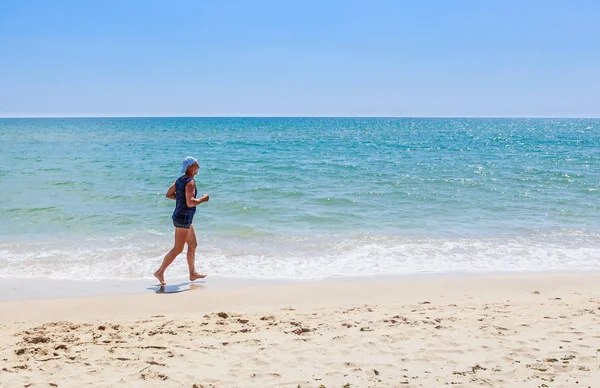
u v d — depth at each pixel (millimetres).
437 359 4523
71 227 11961
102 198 15625
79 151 35875
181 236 7773
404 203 15273
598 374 4043
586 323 5539
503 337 5086
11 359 4695
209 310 6594
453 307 6445
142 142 49500
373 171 23203
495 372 4168
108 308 6664
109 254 9711
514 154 33969
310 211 13984
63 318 6250
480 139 58000
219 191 17203
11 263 9070
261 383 4098
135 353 4840
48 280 8086
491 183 19250
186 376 4262
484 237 11242
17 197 15672
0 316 6316
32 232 11508
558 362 4328
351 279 8250
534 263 9297
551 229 11992
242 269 8836
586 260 9492
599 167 24797
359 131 87750
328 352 4770
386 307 6535
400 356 4621
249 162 27484
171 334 5457
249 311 6449
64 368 4465
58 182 18547
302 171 23141
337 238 11109
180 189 7723
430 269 8898
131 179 19750
